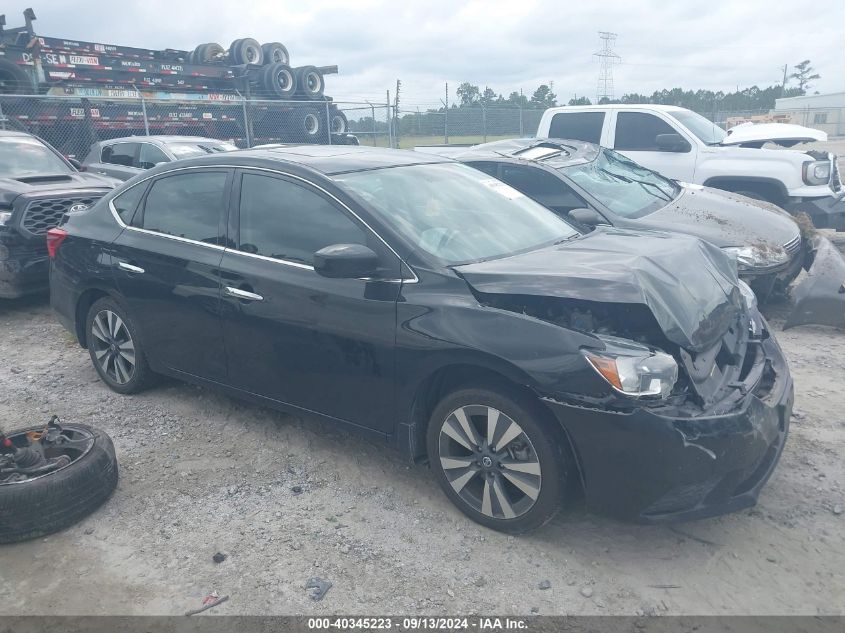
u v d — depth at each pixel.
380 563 3.31
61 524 3.56
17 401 5.18
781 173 9.16
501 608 3.01
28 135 8.98
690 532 3.50
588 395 3.04
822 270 6.35
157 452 4.39
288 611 3.01
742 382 3.40
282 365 4.06
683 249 3.88
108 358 5.19
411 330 3.49
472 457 3.51
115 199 5.06
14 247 6.98
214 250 4.34
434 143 21.41
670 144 9.77
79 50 15.70
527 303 3.37
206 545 3.47
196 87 17.83
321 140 20.39
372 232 3.75
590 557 3.33
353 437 4.55
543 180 6.87
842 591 3.06
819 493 3.79
